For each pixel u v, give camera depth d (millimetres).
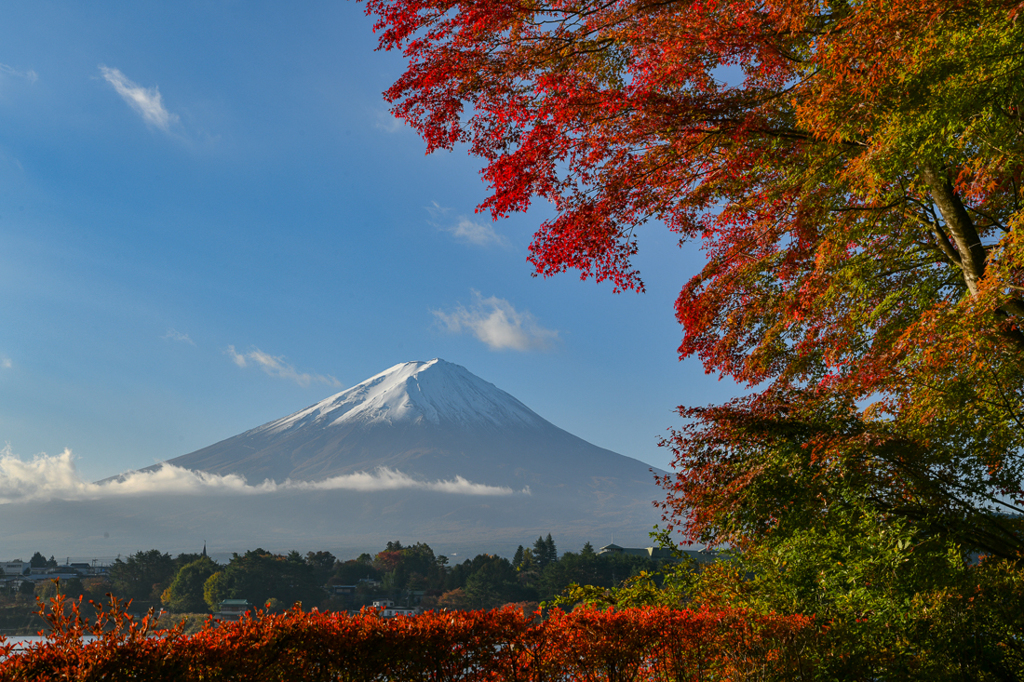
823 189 7168
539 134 6453
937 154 6184
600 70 6891
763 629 5512
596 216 6898
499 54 6371
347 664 3969
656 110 6297
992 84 5441
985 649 5648
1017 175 7027
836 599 6598
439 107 6531
